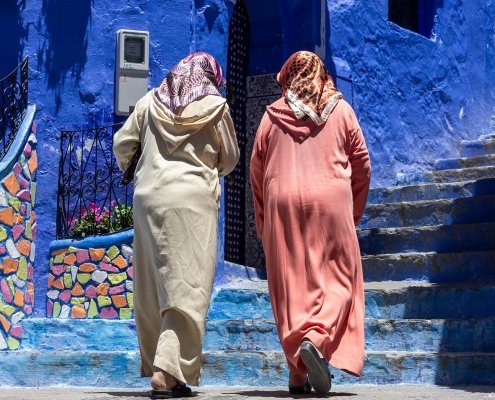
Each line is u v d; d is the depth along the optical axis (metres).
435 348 7.66
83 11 9.96
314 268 5.73
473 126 13.57
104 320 8.55
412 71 12.54
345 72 11.41
